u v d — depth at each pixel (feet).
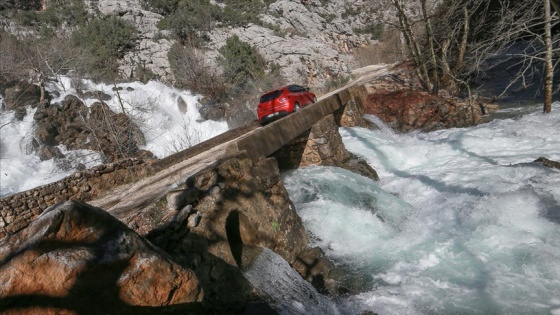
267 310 14.23
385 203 26.30
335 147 34.27
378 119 53.36
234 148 20.47
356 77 91.50
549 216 21.61
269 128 24.62
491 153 36.45
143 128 65.21
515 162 32.50
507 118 47.65
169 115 77.15
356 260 20.56
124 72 100.27
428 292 17.19
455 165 34.50
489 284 17.03
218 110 82.07
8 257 8.55
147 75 99.91
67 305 8.62
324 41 142.41
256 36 117.19
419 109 53.21
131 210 16.19
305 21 146.92
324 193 25.52
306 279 18.43
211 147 33.60
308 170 30.19
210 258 14.48
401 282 18.24
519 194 23.31
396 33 117.29
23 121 58.80
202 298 11.48
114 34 106.11
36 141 54.70
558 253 18.49
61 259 8.75
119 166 26.20
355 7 168.86
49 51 85.61
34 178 48.96
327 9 167.22
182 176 21.70
